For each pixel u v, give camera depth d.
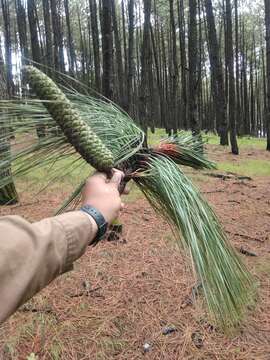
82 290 2.11
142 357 1.68
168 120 14.83
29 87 0.66
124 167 0.82
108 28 3.58
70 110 0.64
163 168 0.82
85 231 0.53
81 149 0.65
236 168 6.46
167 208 0.81
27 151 0.71
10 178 0.71
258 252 2.73
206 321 1.87
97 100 0.88
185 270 2.34
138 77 19.91
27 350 1.65
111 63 3.59
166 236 2.84
